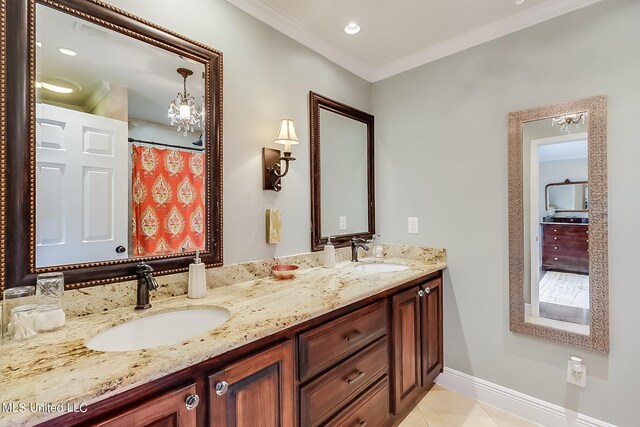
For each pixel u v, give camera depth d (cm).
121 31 117
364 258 227
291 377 106
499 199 185
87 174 109
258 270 163
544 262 169
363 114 237
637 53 142
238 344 88
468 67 197
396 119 234
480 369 192
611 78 148
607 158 149
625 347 145
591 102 153
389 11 170
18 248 94
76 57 107
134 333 106
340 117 220
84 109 109
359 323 136
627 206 144
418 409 183
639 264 141
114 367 71
